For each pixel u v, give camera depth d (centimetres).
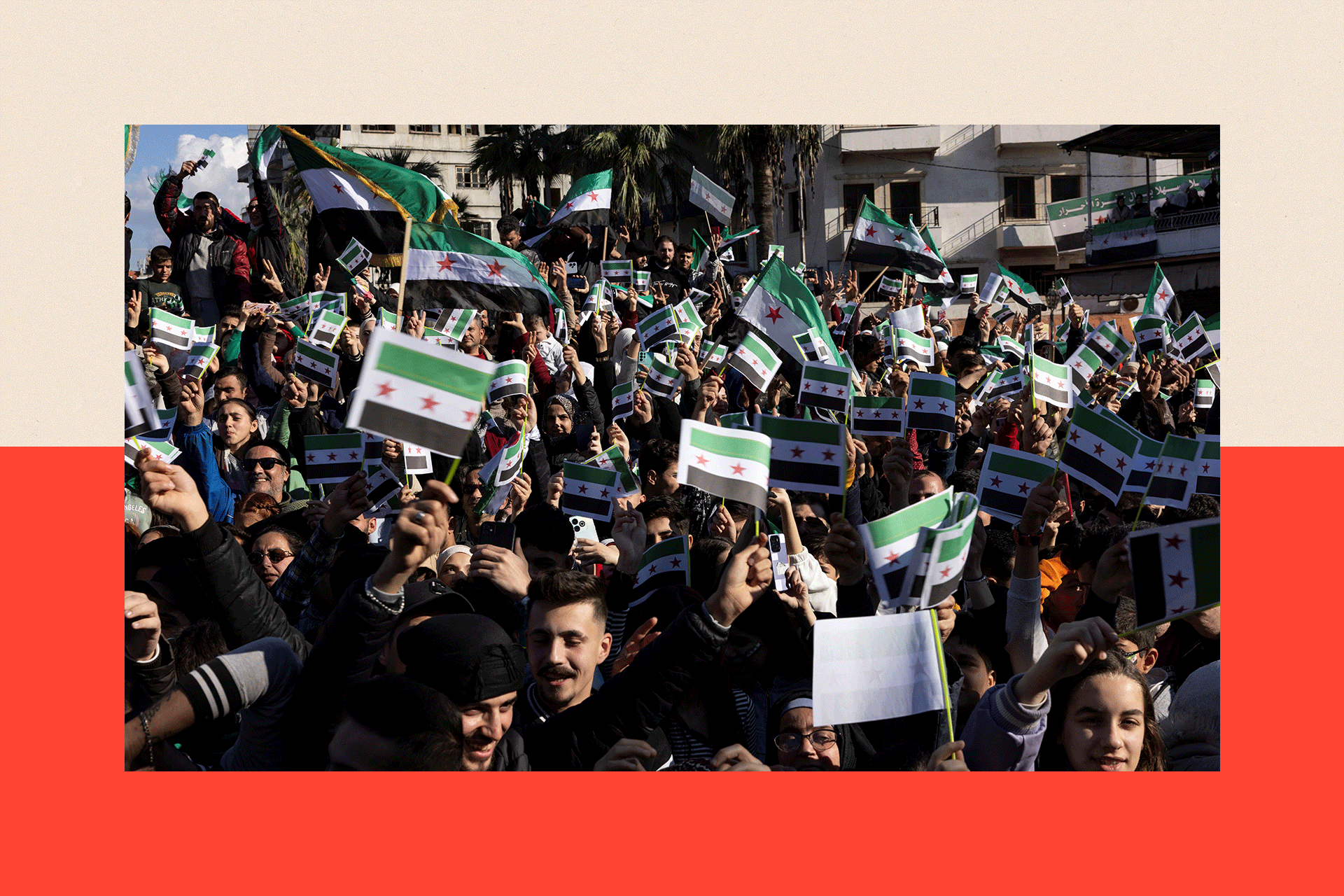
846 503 539
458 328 798
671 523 461
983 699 283
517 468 539
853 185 3612
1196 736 336
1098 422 462
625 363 871
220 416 665
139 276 1119
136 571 373
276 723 283
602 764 268
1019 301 1499
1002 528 506
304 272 1282
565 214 1232
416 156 4175
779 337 583
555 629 317
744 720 352
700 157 2894
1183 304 2994
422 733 238
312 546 408
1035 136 3553
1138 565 314
